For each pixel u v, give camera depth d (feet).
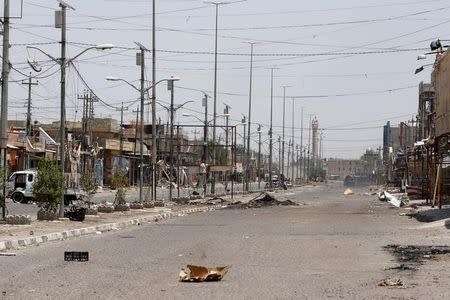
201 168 251.39
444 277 50.21
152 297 40.73
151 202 169.68
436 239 85.40
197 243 80.28
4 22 99.19
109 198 227.81
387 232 98.32
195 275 48.14
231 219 137.28
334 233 96.63
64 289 43.60
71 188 166.50
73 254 61.57
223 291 43.42
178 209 170.50
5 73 99.35
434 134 159.12
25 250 70.85
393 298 40.45
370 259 63.10
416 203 190.39
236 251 70.54
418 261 61.26
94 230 99.60
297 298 40.63
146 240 85.15
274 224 119.14
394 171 412.57
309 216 147.02
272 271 54.13
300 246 76.18
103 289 43.88
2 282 46.60
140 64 163.22
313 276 51.13
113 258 63.52
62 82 112.57
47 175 111.96
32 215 124.67
